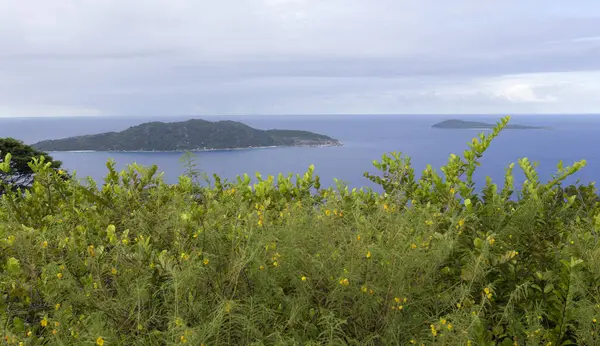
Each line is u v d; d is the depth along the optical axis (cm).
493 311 219
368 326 205
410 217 273
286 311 211
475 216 273
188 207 306
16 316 214
